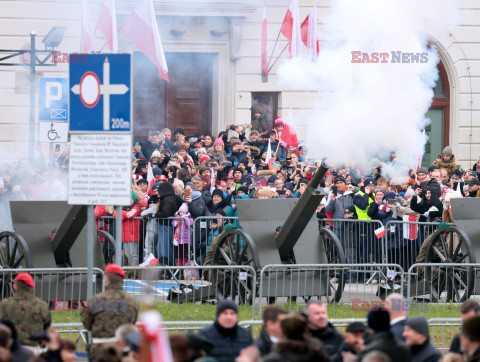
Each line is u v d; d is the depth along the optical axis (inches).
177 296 1569.9
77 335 1371.8
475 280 1642.5
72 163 1095.0
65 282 1481.3
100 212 1876.2
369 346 895.7
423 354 984.3
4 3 3179.1
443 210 1983.3
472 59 3435.0
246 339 1026.7
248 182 2213.3
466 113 3457.2
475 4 3417.8
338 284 1635.1
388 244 1993.1
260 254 1658.5
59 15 3201.3
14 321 1104.2
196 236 1993.1
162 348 557.0
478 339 910.4
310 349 765.9
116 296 1087.0
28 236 1640.0
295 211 1610.5
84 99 1091.9
